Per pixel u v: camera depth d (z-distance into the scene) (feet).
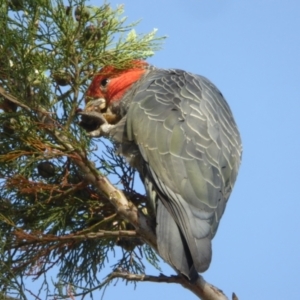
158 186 26.37
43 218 27.71
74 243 26.89
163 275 24.54
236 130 30.91
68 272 28.12
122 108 32.01
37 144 25.91
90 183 25.95
